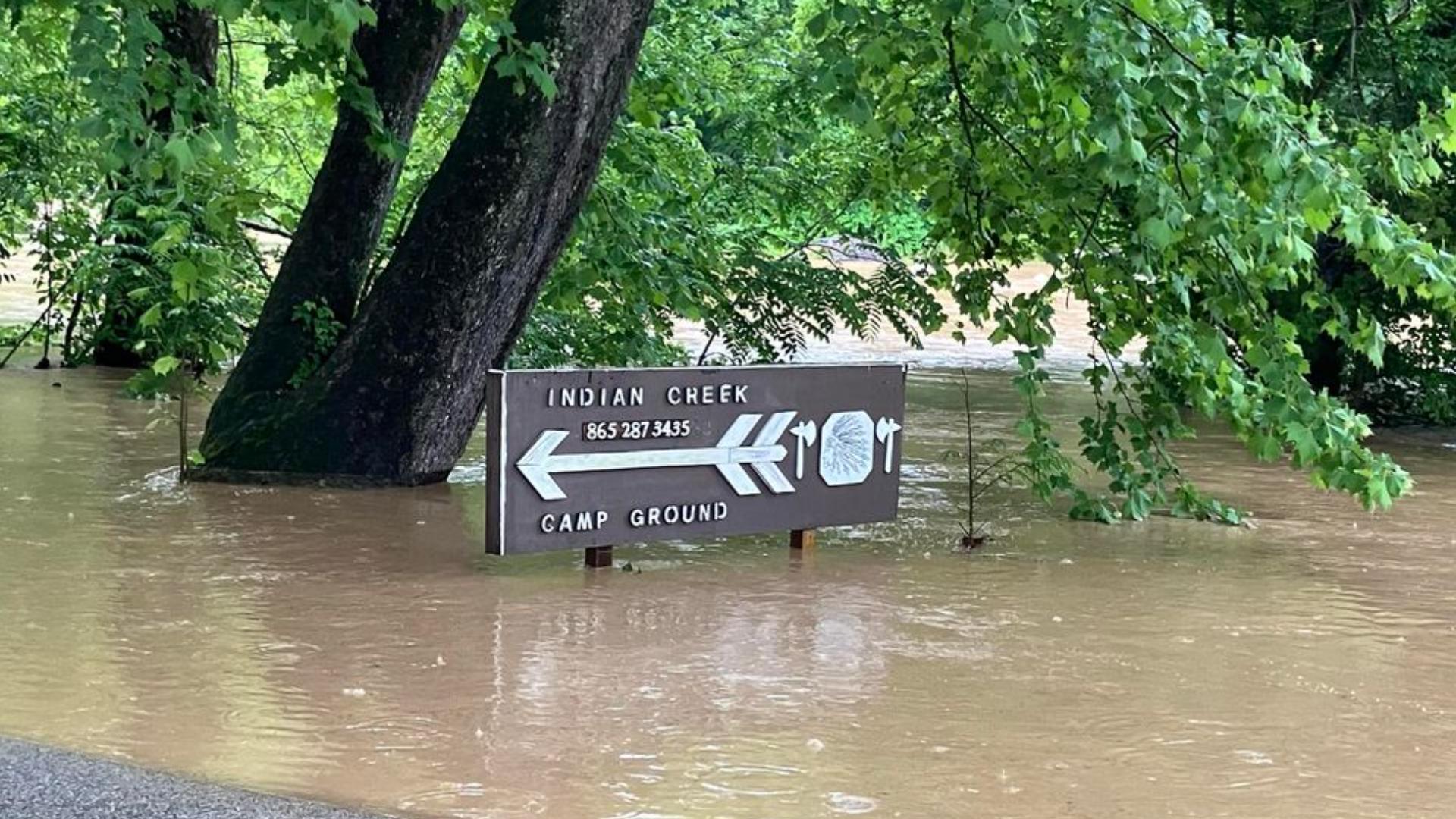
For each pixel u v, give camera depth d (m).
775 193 16.33
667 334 14.55
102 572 7.86
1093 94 8.59
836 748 5.50
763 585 8.07
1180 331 9.59
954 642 7.01
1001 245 10.77
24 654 6.36
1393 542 9.74
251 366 10.98
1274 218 8.45
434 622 7.11
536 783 5.05
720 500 8.60
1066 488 10.16
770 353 15.11
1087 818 4.90
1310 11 14.99
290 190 19.59
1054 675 6.53
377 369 10.44
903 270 15.43
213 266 11.08
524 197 10.16
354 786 4.96
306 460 10.43
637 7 10.07
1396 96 15.08
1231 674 6.62
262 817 4.31
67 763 4.76
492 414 7.91
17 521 9.06
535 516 8.02
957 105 10.93
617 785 5.06
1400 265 8.69
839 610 7.58
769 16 18.59
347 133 11.30
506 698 5.98
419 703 5.89
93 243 17.30
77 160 17.39
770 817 4.81
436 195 10.30
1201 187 8.68
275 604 7.34
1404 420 16.47
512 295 10.51
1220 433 14.91
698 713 5.87
